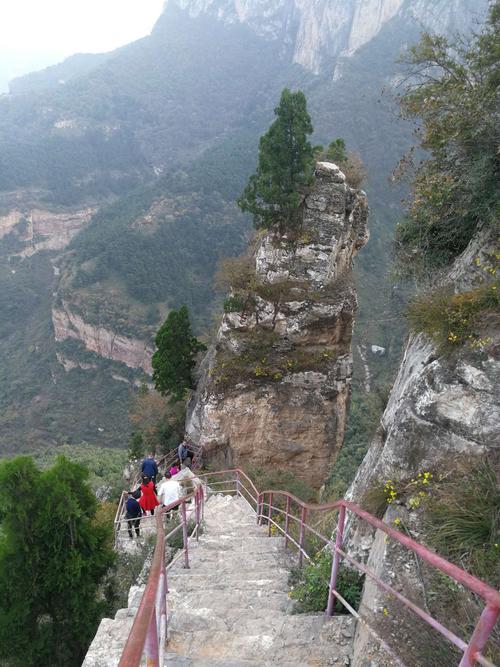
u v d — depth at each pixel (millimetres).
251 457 22156
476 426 5062
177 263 102562
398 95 8836
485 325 5480
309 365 21812
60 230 160875
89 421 85062
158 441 28422
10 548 7883
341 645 4539
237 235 113625
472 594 3977
